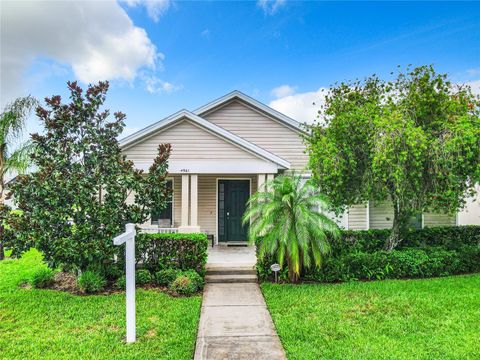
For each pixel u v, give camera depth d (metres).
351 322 5.93
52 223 7.70
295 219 8.15
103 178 8.04
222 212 13.70
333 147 8.88
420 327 5.70
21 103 11.81
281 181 8.75
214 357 4.84
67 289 7.95
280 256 7.98
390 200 9.83
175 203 13.32
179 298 7.32
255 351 5.02
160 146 8.59
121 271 8.28
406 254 9.00
